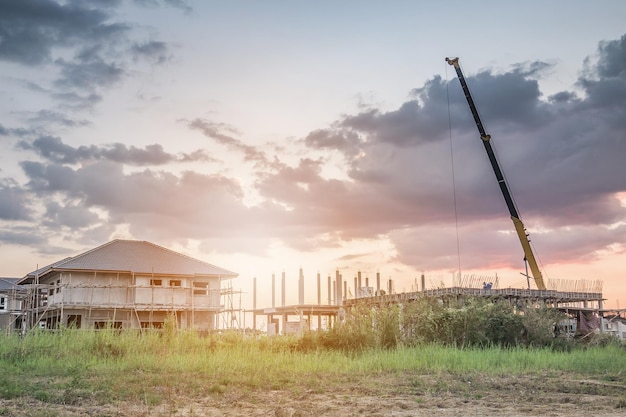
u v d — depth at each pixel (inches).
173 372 713.0
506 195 2020.2
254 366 765.9
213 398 535.5
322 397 555.5
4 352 805.2
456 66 2150.6
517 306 1333.7
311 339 1079.6
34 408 464.1
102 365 762.2
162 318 1823.3
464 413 470.6
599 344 1284.4
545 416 458.0
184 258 1908.2
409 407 499.8
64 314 1712.6
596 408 499.8
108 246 1867.6
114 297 1754.4
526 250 1955.0
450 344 1111.0
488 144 2071.9
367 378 705.0
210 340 1031.0
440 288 1379.2
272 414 455.8
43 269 1838.1
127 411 454.6
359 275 2098.9
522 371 796.6
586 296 1649.9
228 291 1877.5
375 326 1119.6
